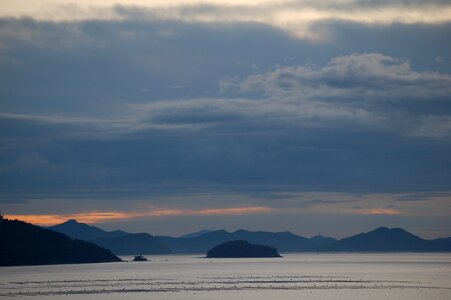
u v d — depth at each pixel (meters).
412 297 190.00
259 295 195.62
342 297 189.50
